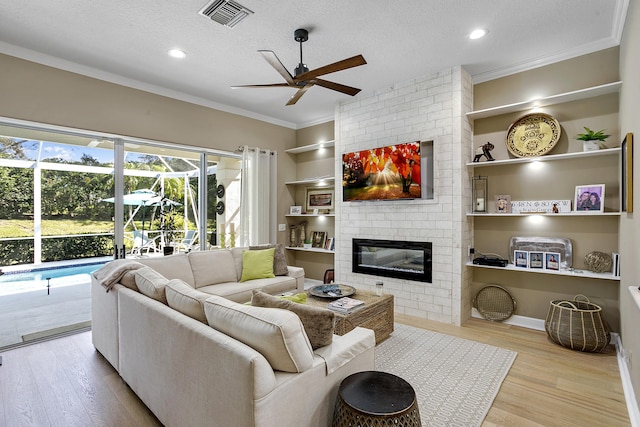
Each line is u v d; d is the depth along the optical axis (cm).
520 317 369
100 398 226
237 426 138
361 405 144
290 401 144
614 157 313
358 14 270
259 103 491
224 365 144
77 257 371
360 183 448
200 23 282
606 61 316
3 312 325
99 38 306
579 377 254
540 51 336
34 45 317
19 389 237
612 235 315
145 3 254
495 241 385
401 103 417
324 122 566
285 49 328
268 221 551
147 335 204
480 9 264
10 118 316
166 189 445
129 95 397
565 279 342
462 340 327
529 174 362
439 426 196
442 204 383
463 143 373
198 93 448
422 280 401
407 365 274
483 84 392
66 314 361
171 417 182
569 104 338
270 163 563
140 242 419
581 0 253
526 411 212
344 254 480
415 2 254
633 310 219
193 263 388
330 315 171
